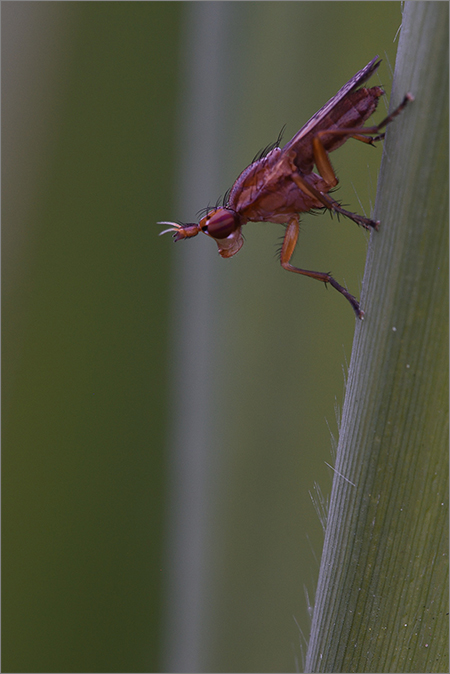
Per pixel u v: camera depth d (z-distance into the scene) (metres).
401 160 0.13
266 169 0.14
